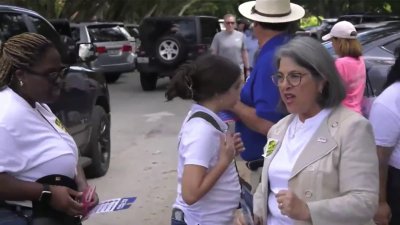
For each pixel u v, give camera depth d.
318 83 2.43
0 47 2.69
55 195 2.60
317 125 2.46
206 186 2.71
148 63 15.58
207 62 2.85
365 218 2.32
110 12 30.77
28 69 2.60
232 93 2.90
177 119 11.17
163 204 5.98
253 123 3.31
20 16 5.89
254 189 3.54
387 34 6.99
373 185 2.33
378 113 3.11
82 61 7.04
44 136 2.63
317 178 2.38
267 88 3.27
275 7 3.46
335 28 4.96
